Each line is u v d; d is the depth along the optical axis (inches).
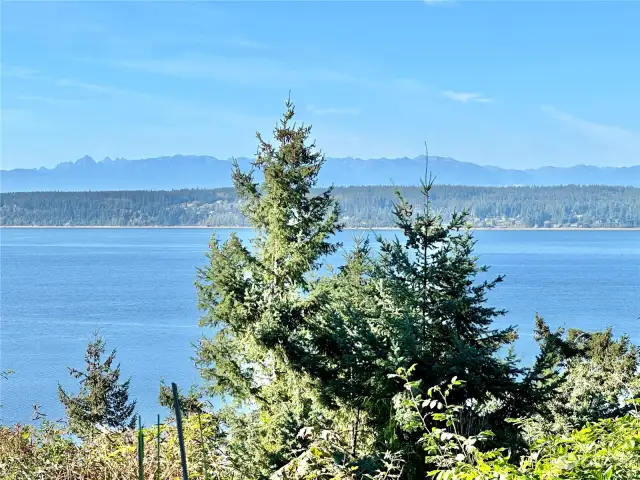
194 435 228.7
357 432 403.2
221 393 554.9
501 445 351.3
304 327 510.3
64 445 236.2
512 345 426.3
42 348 3115.2
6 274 7229.3
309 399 480.7
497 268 7386.8
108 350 3009.4
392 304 440.5
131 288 5871.1
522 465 149.3
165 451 217.9
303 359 468.8
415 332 416.8
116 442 238.5
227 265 564.1
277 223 598.5
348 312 450.3
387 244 454.9
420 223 450.6
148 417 1315.2
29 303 4906.5
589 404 555.2
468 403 387.2
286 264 596.1
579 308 4111.7
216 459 231.0
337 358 452.8
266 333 500.4
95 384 1298.0
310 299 532.1
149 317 4133.9
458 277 439.8
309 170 618.8
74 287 5979.3
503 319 3540.8
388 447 297.0
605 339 868.0
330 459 217.0
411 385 209.8
